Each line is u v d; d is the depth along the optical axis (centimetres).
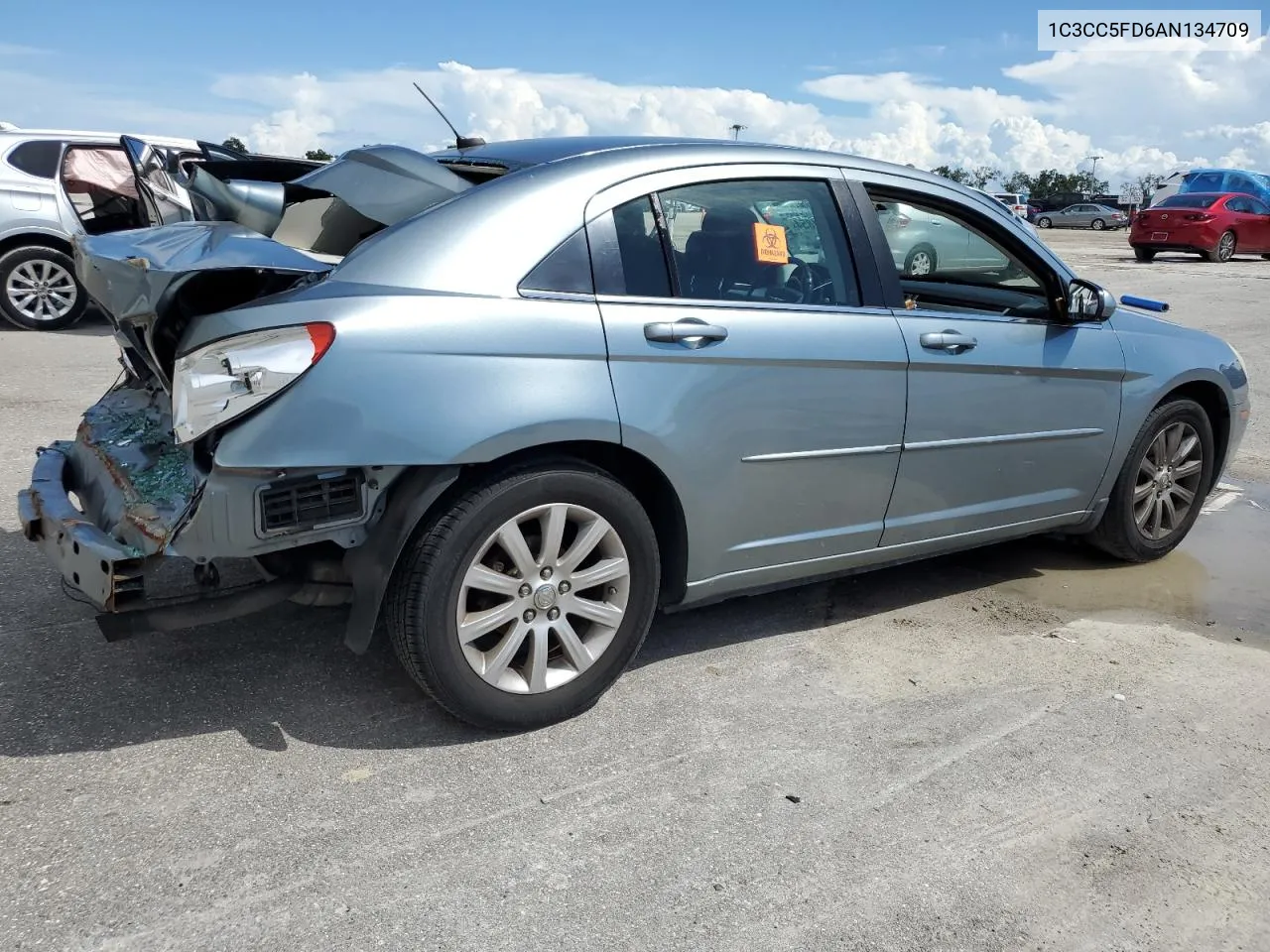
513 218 291
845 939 226
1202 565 482
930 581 450
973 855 256
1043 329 400
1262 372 933
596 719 315
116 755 283
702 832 261
